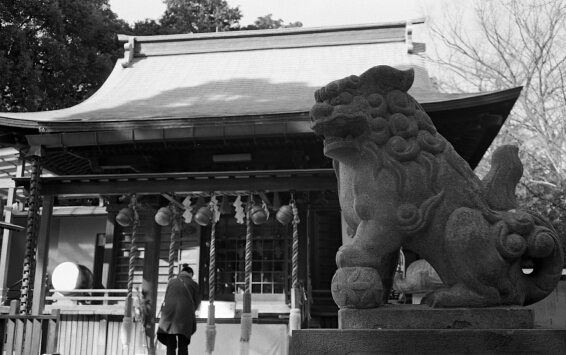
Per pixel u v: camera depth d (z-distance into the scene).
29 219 8.20
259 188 8.26
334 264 12.40
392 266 3.55
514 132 16.42
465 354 3.09
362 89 3.59
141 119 8.75
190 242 11.70
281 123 8.59
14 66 17.67
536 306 9.25
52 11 18.44
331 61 13.60
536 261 3.49
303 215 10.12
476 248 3.28
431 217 3.37
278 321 10.76
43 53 18.88
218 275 11.51
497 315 3.19
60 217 15.18
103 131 8.74
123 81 13.60
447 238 3.33
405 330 3.17
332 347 3.22
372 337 3.18
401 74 3.62
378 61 13.30
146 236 9.61
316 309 11.89
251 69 13.66
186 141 9.34
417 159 3.47
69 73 19.73
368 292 3.29
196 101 11.20
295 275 8.52
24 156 9.23
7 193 15.00
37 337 7.10
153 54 14.92
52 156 10.62
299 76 12.88
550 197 15.91
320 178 8.21
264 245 11.42
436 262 3.42
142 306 9.25
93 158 10.19
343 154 3.57
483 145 10.90
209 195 9.48
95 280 14.63
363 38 14.29
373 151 3.50
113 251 12.20
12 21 18.17
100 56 20.64
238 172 8.16
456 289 3.31
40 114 9.73
